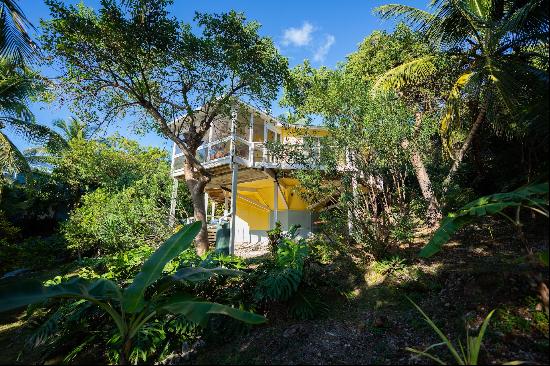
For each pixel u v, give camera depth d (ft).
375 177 24.31
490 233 24.70
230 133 42.04
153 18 29.12
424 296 18.42
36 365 17.78
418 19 31.01
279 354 15.53
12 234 51.03
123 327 15.07
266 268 20.74
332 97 23.99
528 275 14.05
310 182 24.84
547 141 16.52
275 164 39.55
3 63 37.47
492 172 28.81
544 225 21.84
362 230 23.81
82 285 15.47
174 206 40.40
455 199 24.72
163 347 17.56
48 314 22.61
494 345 13.00
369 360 14.07
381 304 18.88
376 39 39.14
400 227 22.21
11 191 66.85
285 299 18.13
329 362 14.33
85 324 19.19
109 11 27.86
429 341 14.62
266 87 34.17
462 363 11.34
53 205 78.43
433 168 29.48
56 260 52.26
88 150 68.85
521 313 14.12
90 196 50.16
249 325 17.98
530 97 21.20
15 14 29.19
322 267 23.54
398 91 34.14
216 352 16.63
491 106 25.29
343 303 20.03
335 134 23.86
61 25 27.12
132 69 31.42
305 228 50.60
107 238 34.99
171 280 17.95
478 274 17.21
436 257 22.81
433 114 31.71
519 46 26.03
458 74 31.32
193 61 31.94
